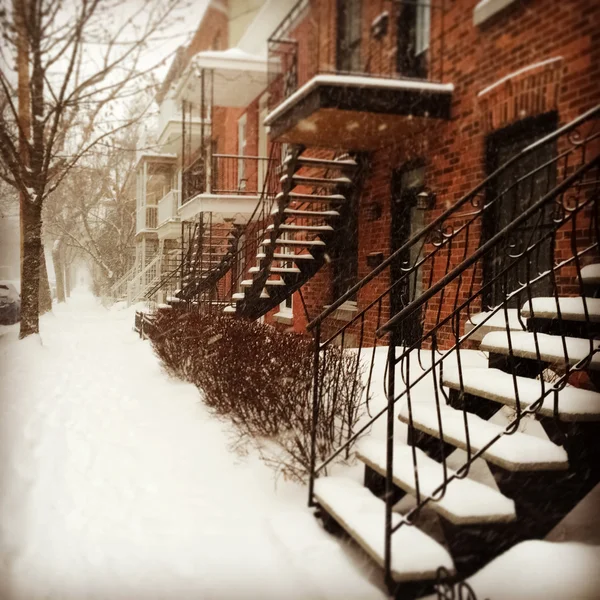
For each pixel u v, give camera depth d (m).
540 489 3.02
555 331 4.08
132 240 27.70
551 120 5.55
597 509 3.28
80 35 7.61
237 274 13.61
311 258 8.61
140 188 23.52
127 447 5.06
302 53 10.34
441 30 6.64
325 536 3.37
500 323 4.78
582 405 3.11
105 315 22.78
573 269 4.81
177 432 5.30
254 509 3.77
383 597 2.81
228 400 5.12
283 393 4.36
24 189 9.78
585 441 3.07
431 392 4.75
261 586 2.92
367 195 8.33
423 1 7.45
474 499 2.86
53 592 2.96
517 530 2.98
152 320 10.64
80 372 8.80
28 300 10.98
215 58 11.38
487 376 3.79
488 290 6.18
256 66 11.55
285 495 3.88
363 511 3.15
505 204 6.12
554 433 3.28
